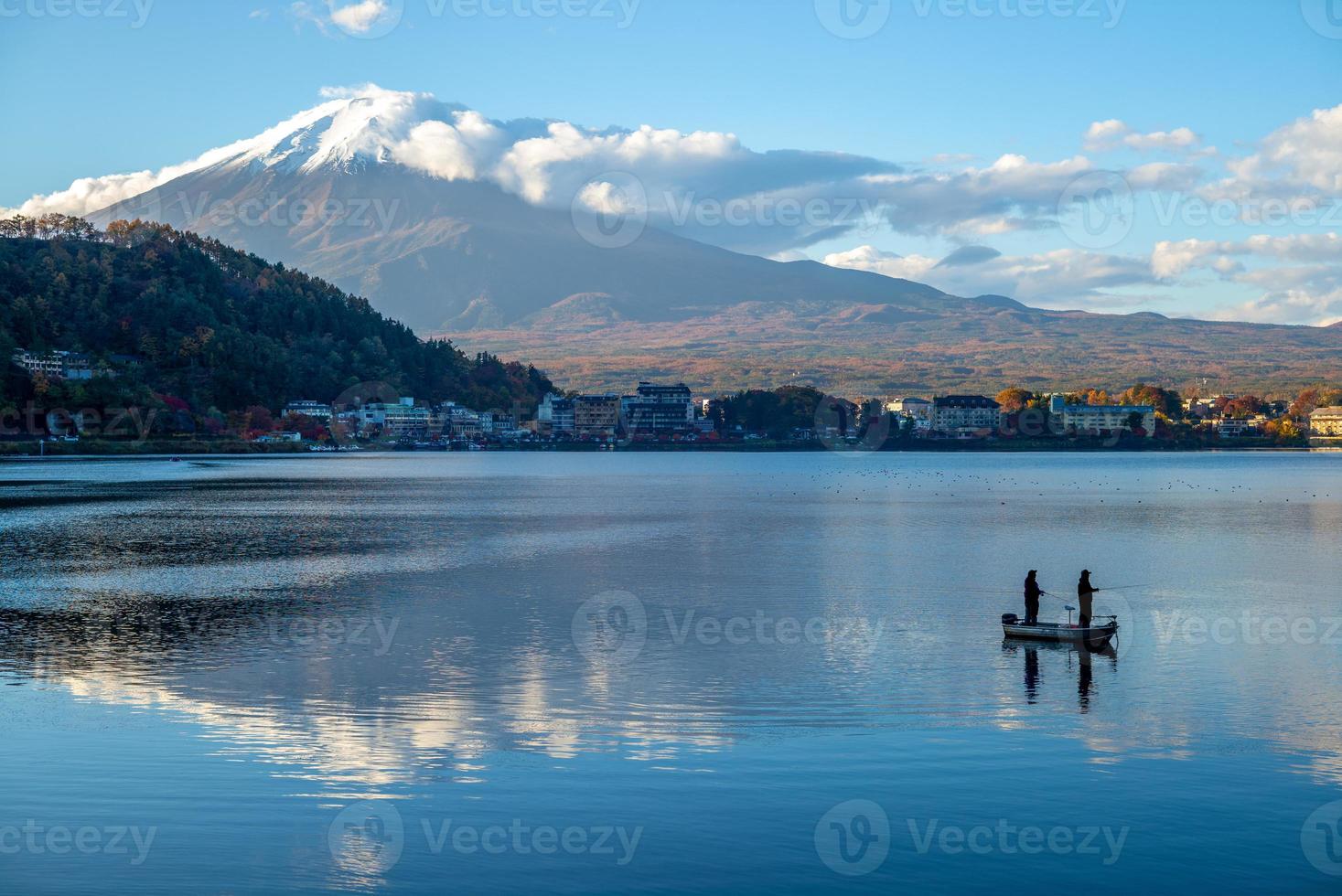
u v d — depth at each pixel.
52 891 30.03
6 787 37.00
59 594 78.62
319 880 30.89
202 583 84.81
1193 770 39.75
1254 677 53.72
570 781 38.25
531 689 50.66
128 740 42.25
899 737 43.41
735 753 41.25
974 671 54.75
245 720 45.25
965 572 93.19
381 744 42.06
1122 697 49.59
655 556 105.00
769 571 94.19
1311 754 41.59
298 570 93.31
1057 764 40.19
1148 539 124.12
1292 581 88.62
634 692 50.25
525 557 104.19
